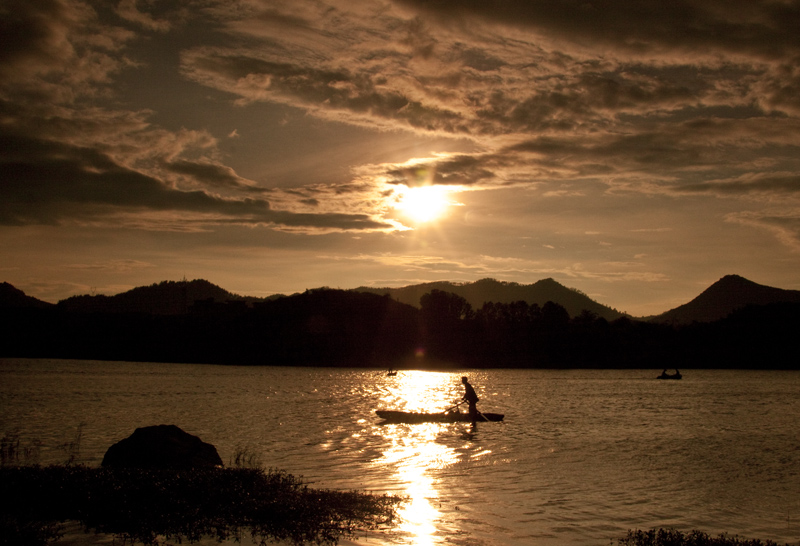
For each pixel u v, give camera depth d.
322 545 9.53
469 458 19.58
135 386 60.66
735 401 48.50
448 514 12.02
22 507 10.52
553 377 105.38
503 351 174.12
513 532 10.92
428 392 60.22
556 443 23.33
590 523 11.79
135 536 9.38
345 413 35.47
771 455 20.67
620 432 27.11
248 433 25.83
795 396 55.28
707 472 17.47
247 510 10.73
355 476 16.33
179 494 11.39
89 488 11.38
